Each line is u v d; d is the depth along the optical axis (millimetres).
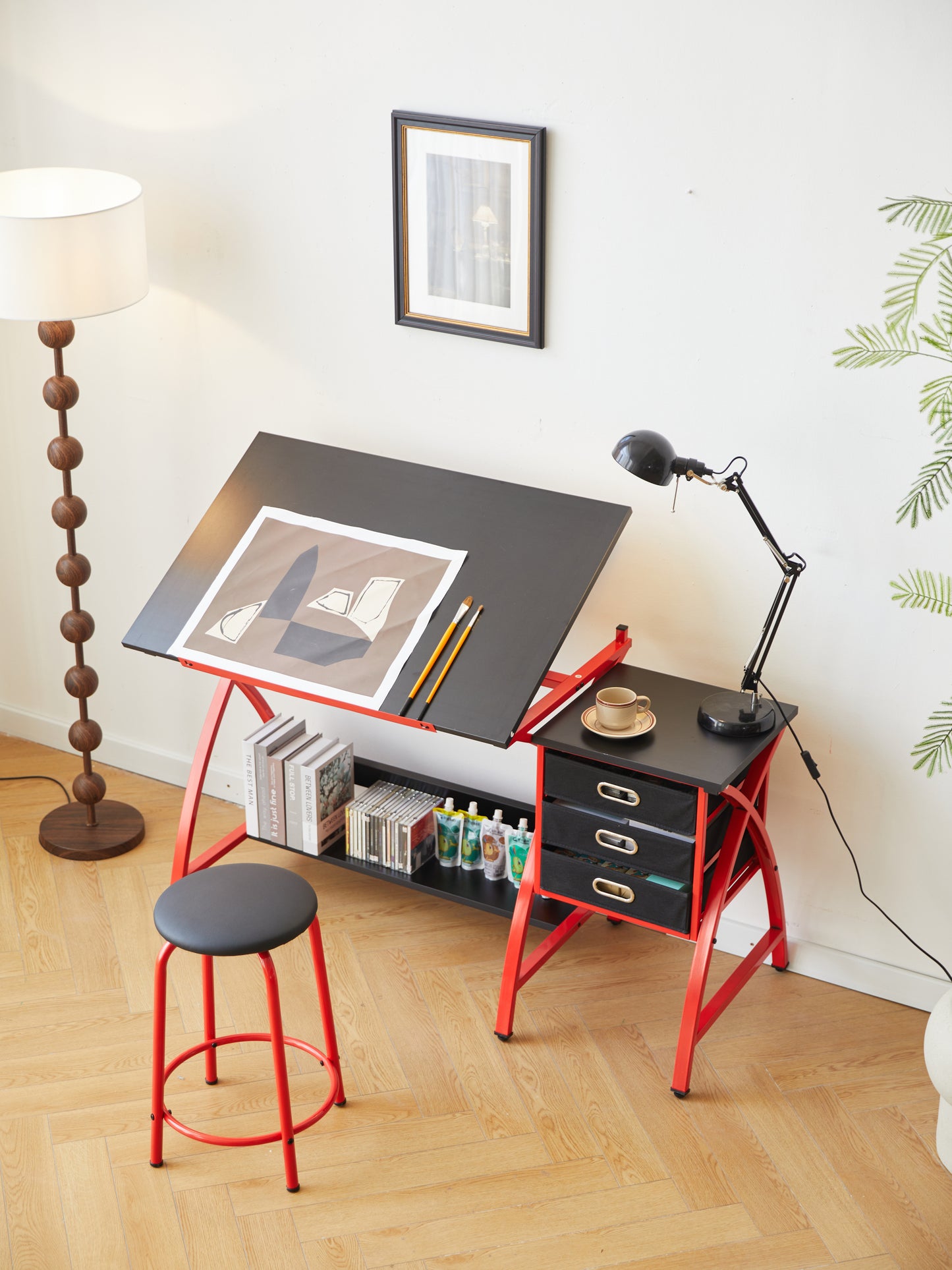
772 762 3143
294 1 3119
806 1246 2541
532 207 2975
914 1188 2674
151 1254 2498
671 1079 2934
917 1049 3041
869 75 2582
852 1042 3059
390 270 3242
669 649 3215
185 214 3449
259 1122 2795
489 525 3088
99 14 3359
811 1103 2877
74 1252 2496
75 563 3537
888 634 2924
